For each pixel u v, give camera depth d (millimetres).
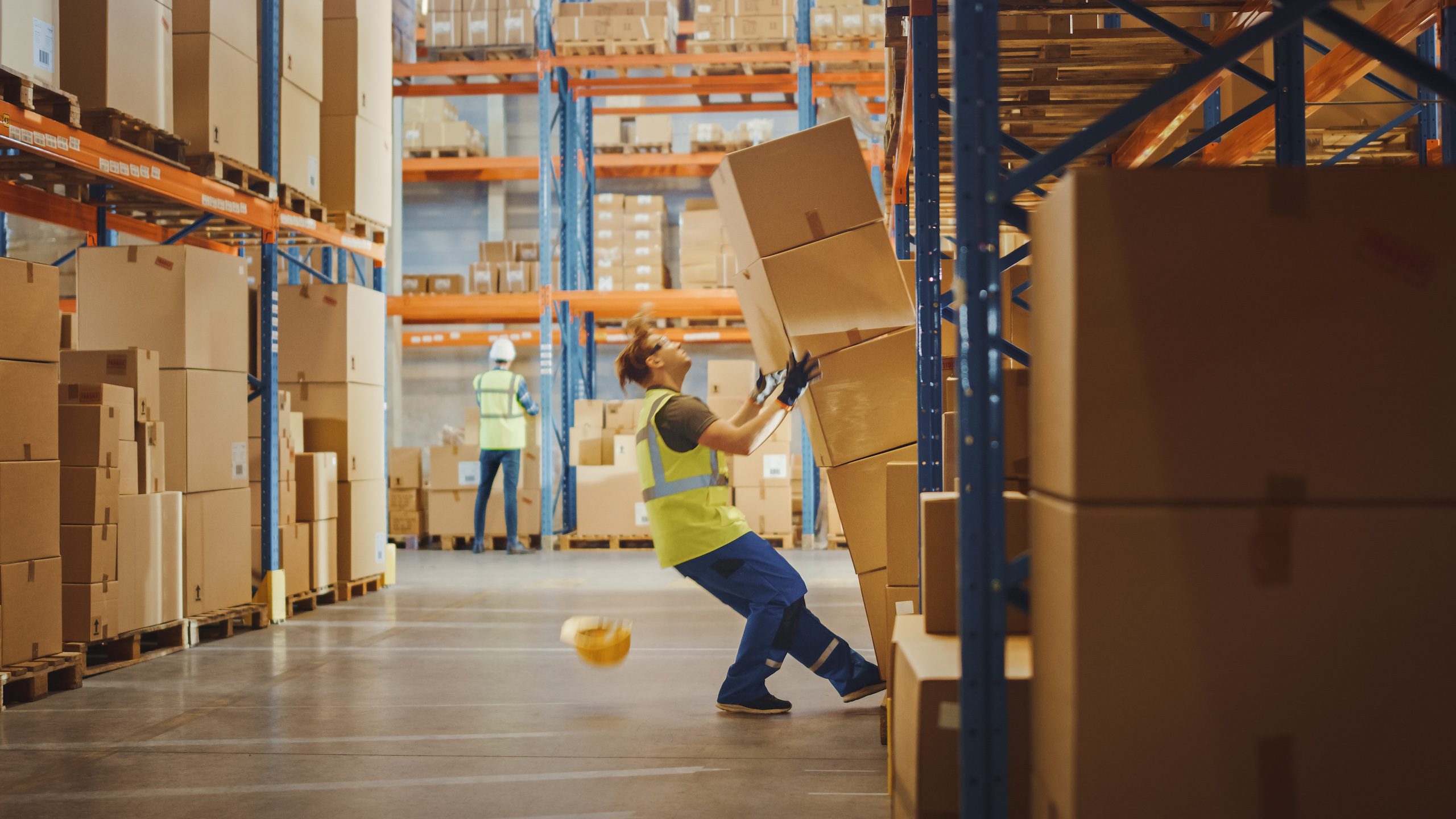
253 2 6680
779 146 3914
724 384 10648
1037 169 1939
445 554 11047
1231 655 1582
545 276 11477
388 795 3244
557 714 4242
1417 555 1573
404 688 4758
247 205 6504
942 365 3994
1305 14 1776
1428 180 1596
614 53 11742
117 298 5859
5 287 4363
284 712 4316
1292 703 1574
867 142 12312
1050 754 1741
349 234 8070
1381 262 1592
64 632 4906
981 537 1959
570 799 3188
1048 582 1754
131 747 3797
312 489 7164
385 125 8562
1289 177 1603
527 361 15031
